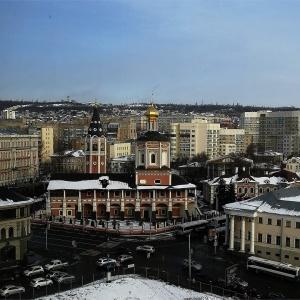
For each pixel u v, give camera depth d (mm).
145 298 88688
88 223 152000
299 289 95812
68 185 162500
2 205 107500
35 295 89500
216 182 193875
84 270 106125
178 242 135000
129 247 128250
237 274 105375
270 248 117938
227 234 126438
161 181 163625
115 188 161625
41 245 128375
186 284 97812
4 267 107688
